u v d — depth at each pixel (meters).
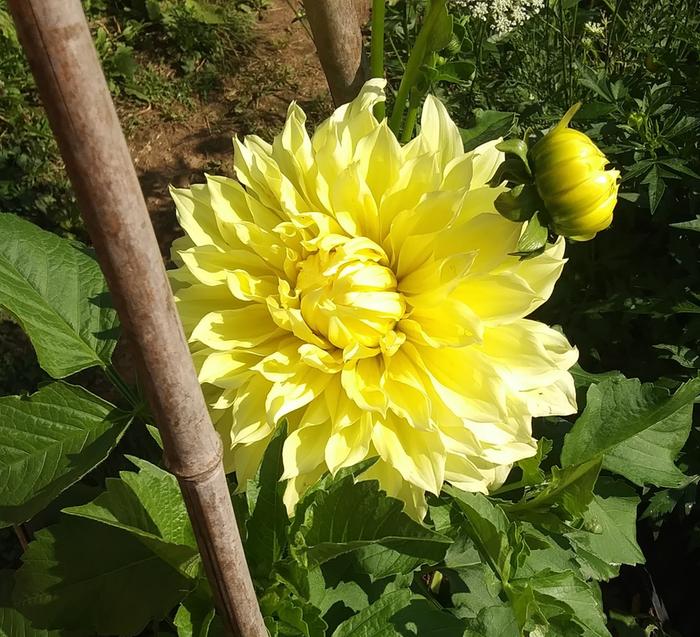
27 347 0.89
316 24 0.41
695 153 0.66
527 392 0.36
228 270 0.36
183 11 1.28
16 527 0.47
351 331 0.34
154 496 0.33
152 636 0.51
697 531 0.61
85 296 0.42
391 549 0.35
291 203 0.35
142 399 0.40
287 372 0.34
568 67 0.83
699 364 0.58
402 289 0.35
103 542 0.38
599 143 0.69
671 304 0.62
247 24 1.32
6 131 1.11
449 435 0.34
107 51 1.23
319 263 0.35
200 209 0.38
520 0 0.78
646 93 0.66
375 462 0.34
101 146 0.17
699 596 0.64
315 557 0.33
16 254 0.41
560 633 0.36
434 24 0.40
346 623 0.34
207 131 1.18
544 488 0.41
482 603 0.42
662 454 0.44
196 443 0.24
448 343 0.34
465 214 0.35
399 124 0.43
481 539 0.37
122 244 0.19
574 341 0.65
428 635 0.36
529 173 0.32
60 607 0.37
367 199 0.35
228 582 0.28
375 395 0.34
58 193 1.06
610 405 0.43
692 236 0.66
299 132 0.37
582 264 0.68
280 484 0.35
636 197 0.63
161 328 0.20
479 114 0.48
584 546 0.43
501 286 0.33
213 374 0.34
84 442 0.38
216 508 0.26
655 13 0.82
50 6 0.15
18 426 0.38
